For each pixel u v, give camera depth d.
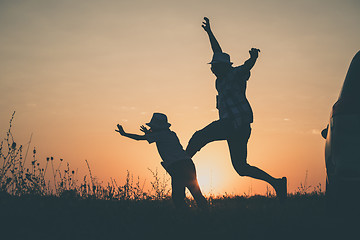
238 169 7.99
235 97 7.79
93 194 7.21
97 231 5.19
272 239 4.97
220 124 7.71
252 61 7.64
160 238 4.97
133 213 6.05
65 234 5.05
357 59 6.02
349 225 5.43
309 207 7.38
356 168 5.39
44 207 6.07
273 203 8.23
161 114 7.48
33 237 4.93
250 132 7.92
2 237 4.89
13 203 6.20
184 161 7.09
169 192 8.20
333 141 5.75
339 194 5.56
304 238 5.00
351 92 5.71
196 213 6.21
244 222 5.58
